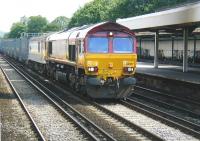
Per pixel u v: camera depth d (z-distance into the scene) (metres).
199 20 19.86
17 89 26.39
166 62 41.78
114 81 20.73
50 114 17.14
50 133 13.52
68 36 24.30
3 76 37.06
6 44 87.19
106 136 12.64
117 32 20.73
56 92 25.08
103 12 85.19
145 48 47.47
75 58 22.34
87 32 20.42
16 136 13.10
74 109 17.77
